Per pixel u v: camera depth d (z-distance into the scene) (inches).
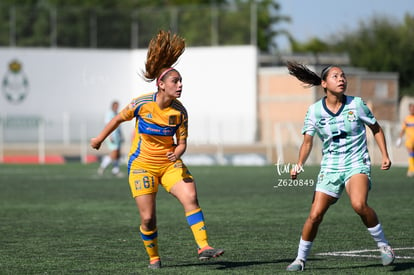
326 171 865.5
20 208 1700.3
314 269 885.8
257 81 4987.7
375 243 1115.9
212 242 1141.7
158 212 1617.9
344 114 853.2
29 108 5024.6
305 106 4763.8
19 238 1200.8
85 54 5147.6
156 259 913.5
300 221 1422.2
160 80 865.5
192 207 868.0
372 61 6879.9
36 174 2982.3
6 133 4879.4
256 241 1151.6
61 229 1318.9
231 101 5014.8
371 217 852.6
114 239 1182.3
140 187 883.4
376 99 4955.7
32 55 5029.5
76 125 5002.5
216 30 5054.1
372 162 3742.6
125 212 1610.5
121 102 5216.5
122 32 5211.6
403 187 2251.5
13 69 4987.7
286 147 4148.6
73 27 5132.9
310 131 870.4
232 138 4675.2
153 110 869.2
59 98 5093.5
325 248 1067.3
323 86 865.5
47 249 1075.9
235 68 5002.5
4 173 3056.1
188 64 5103.3
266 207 1705.2
